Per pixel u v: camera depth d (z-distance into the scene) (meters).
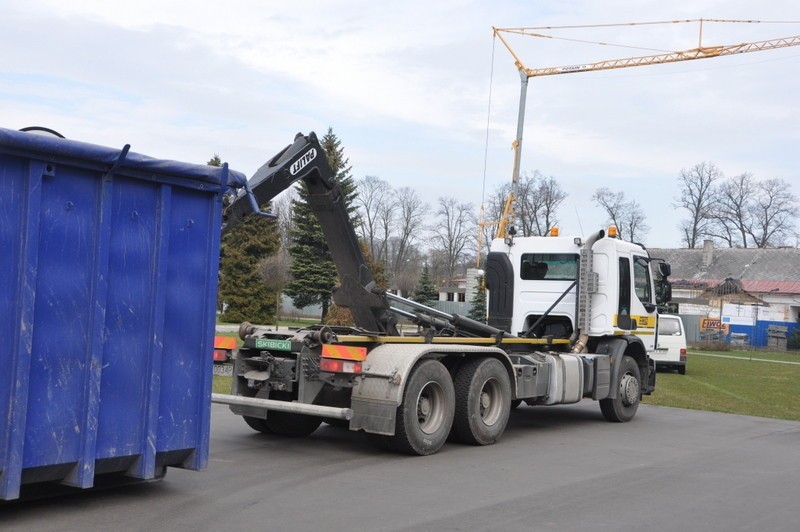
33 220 5.33
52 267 5.49
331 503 6.56
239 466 8.02
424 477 7.76
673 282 64.38
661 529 6.04
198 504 6.36
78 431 5.67
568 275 12.58
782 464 9.07
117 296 5.91
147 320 6.13
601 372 12.29
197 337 6.52
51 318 5.49
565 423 12.48
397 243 80.25
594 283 12.29
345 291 10.21
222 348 9.41
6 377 5.25
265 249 41.50
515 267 12.93
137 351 6.06
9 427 5.25
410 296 57.94
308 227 36.66
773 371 27.38
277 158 9.52
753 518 6.45
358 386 8.74
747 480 8.06
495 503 6.72
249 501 6.54
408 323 10.84
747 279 66.25
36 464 5.43
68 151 5.45
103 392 5.84
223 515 6.05
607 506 6.72
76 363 5.64
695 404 15.84
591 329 12.41
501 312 12.93
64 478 5.70
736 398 17.38
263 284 39.16
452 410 9.32
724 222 79.12
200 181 6.45
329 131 37.53
